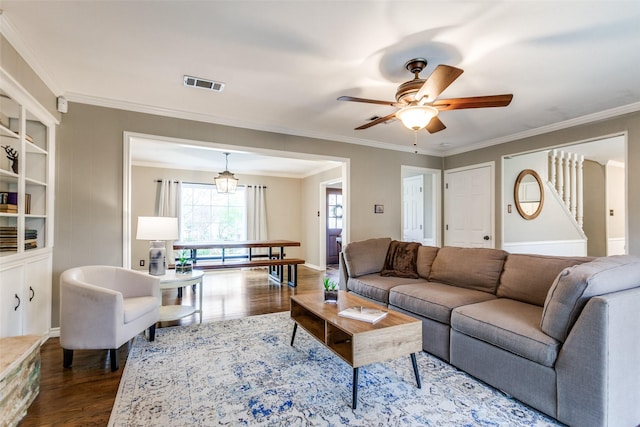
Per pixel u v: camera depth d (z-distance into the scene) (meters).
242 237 7.77
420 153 5.64
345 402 1.93
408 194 6.84
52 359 2.53
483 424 1.73
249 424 1.73
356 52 2.39
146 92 3.16
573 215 5.79
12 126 2.57
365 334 1.90
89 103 3.28
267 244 5.68
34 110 2.61
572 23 2.02
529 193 5.21
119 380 2.20
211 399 1.96
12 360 1.69
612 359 1.58
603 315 1.57
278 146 4.39
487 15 1.95
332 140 4.82
